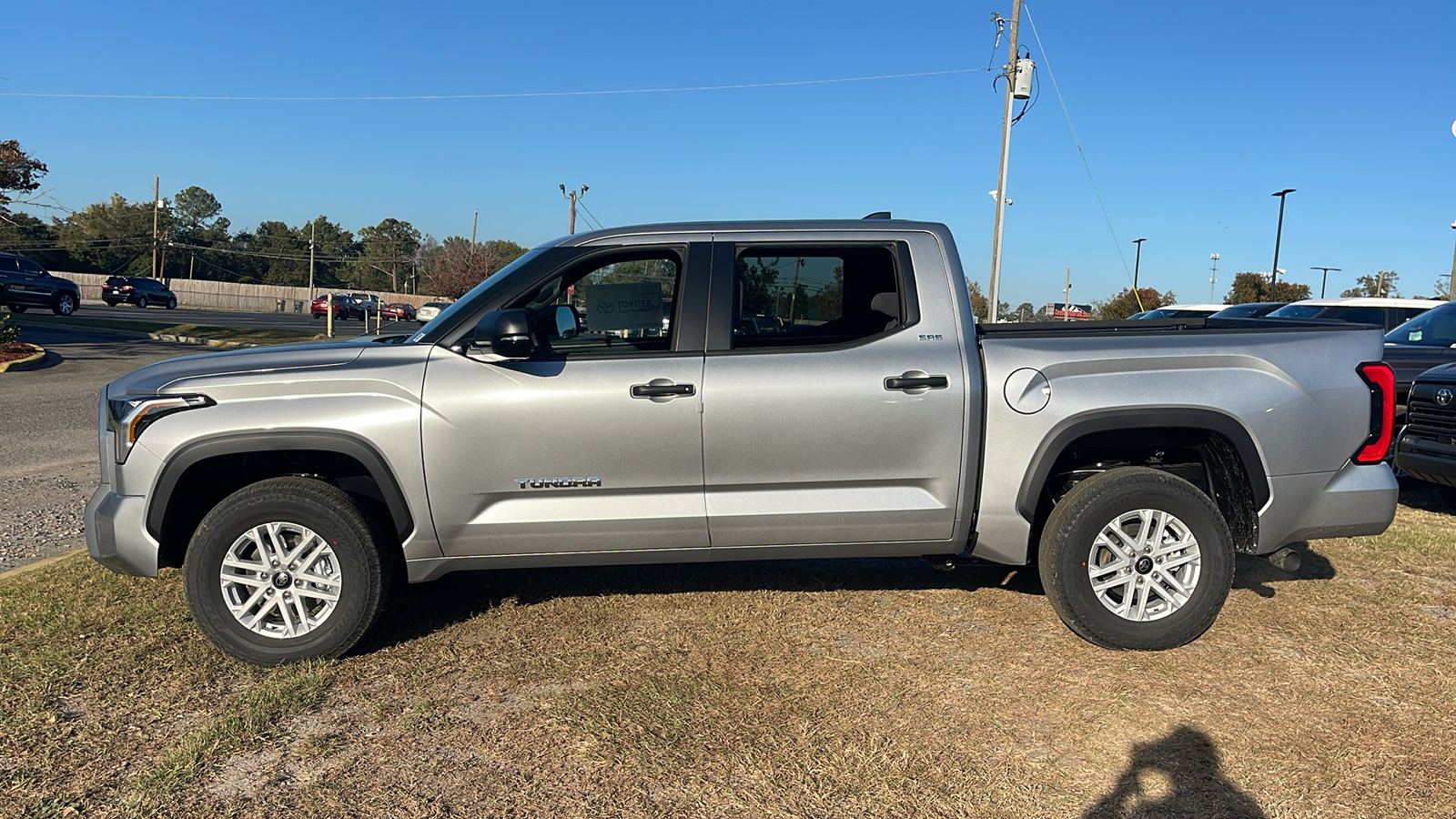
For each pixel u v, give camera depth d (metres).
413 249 117.44
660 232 4.23
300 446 3.93
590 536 4.09
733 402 4.02
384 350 4.13
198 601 3.90
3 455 8.93
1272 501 4.09
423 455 3.96
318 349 4.27
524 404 3.98
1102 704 3.56
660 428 4.02
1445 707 3.54
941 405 4.05
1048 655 4.04
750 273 4.20
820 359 4.08
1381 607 4.62
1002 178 27.02
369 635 4.29
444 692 3.70
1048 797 2.94
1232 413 4.03
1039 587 4.99
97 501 4.02
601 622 4.45
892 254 4.23
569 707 3.53
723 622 4.45
